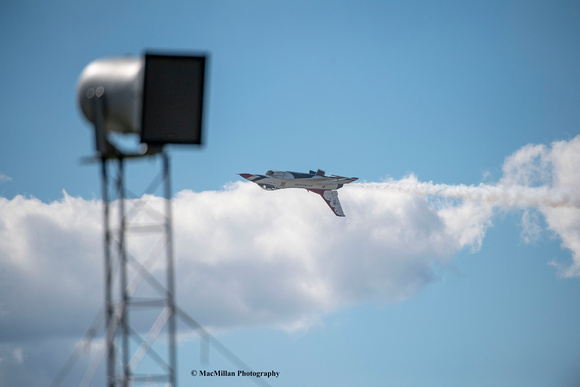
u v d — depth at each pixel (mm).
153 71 119625
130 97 121938
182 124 121125
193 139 121438
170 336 123438
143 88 119438
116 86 122375
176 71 120125
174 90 120438
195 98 120812
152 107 120000
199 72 120500
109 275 122688
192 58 120000
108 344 121562
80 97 124875
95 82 123438
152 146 121688
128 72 123312
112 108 122875
